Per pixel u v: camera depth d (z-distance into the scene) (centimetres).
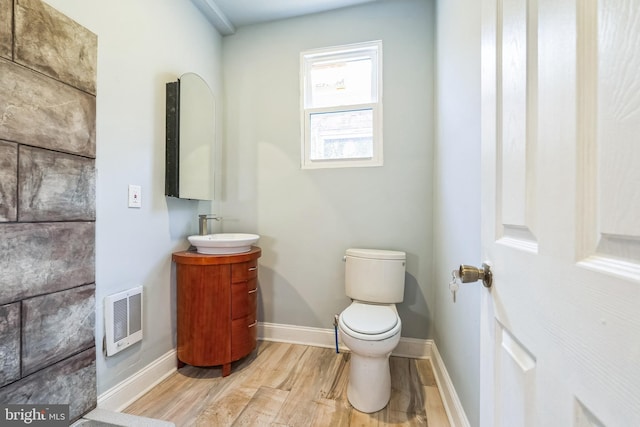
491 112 66
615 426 31
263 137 230
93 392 128
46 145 110
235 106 235
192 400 151
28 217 105
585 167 37
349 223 215
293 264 224
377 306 178
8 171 99
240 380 170
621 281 31
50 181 112
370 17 211
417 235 204
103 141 136
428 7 202
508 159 58
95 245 131
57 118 114
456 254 138
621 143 32
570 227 39
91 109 128
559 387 41
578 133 38
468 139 120
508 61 59
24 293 104
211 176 217
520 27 54
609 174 34
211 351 169
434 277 195
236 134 235
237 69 235
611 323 32
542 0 47
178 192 177
